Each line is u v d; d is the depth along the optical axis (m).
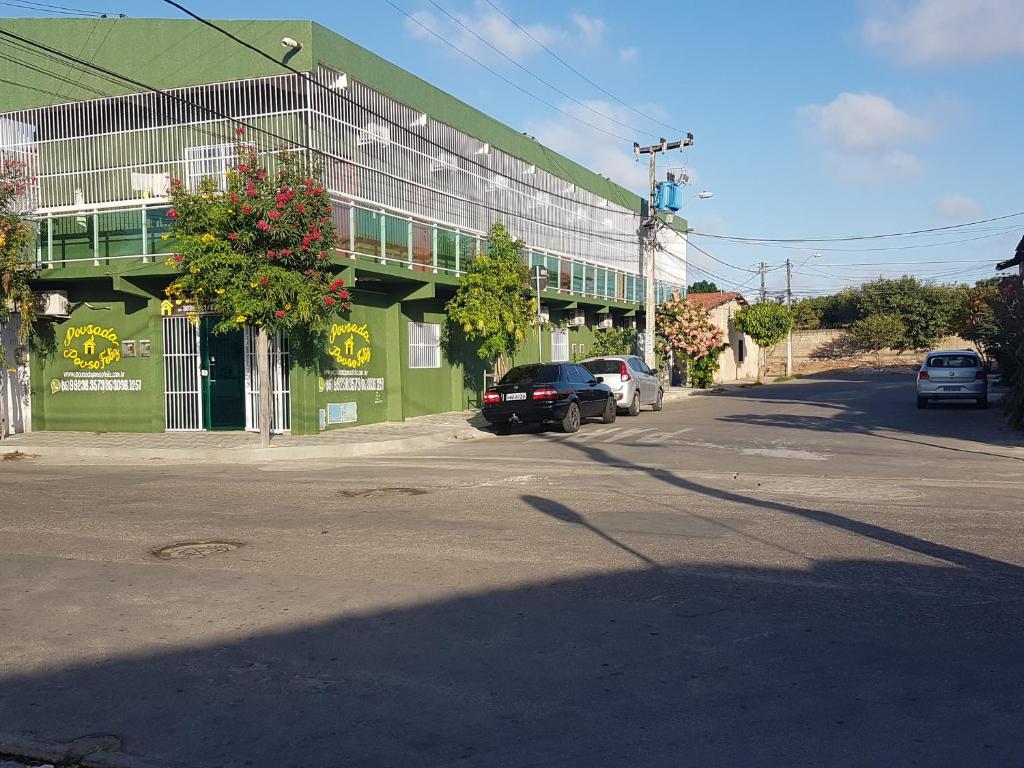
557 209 33.09
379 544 8.15
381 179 22.03
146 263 18.41
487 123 27.58
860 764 3.90
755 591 6.50
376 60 21.89
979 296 40.53
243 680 4.98
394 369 21.38
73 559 7.76
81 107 21.31
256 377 19.14
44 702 4.74
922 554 7.55
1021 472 12.72
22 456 16.67
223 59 20.08
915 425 20.19
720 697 4.63
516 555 7.64
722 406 27.19
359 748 4.15
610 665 5.09
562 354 31.61
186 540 8.46
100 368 19.53
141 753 4.15
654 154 33.56
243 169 15.74
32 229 18.03
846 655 5.20
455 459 15.07
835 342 63.22
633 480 12.03
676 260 48.44
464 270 23.47
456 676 4.98
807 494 10.74
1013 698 4.57
